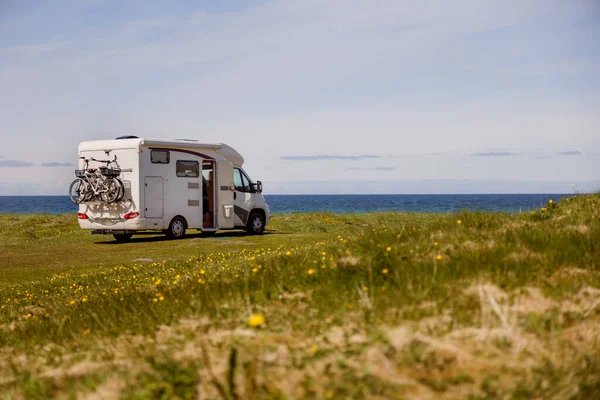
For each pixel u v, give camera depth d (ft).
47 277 45.50
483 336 15.37
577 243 24.22
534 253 23.29
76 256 57.11
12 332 25.89
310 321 17.52
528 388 12.41
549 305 17.79
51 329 24.30
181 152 67.26
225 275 30.22
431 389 12.67
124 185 64.23
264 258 35.45
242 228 75.66
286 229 82.69
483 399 12.02
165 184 66.08
